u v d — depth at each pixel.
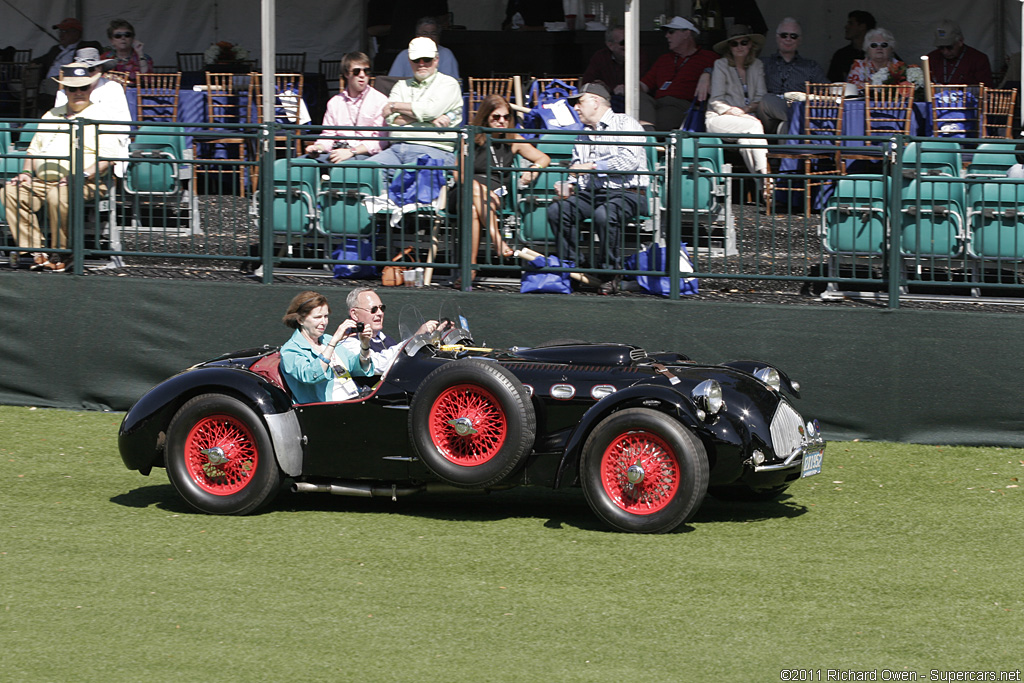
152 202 28.98
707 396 18.67
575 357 20.09
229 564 17.66
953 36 36.50
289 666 14.04
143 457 20.58
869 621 15.48
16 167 30.00
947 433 25.20
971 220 26.00
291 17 44.84
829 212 26.69
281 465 19.88
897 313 25.16
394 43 39.72
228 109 36.84
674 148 26.23
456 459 19.22
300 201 28.19
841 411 25.59
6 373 28.66
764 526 19.72
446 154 28.94
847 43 42.41
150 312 28.05
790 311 25.59
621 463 19.09
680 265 26.81
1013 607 15.99
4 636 14.94
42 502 20.95
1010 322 24.70
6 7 46.03
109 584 16.80
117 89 30.94
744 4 40.28
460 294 26.92
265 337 27.72
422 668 13.98
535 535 19.16
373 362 20.81
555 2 41.62
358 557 18.00
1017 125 38.34
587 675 13.78
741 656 14.35
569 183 27.06
